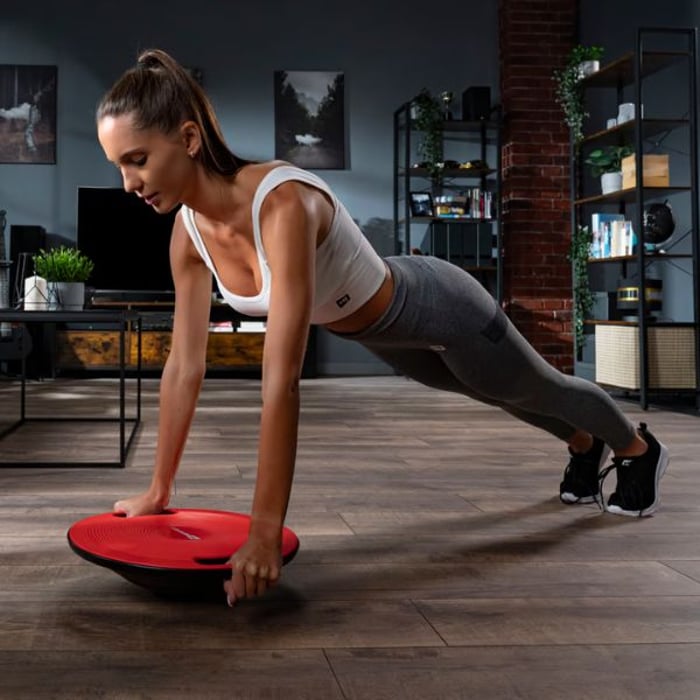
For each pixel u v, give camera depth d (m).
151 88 1.23
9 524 1.96
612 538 1.89
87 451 3.12
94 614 1.35
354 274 1.43
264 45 7.58
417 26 7.67
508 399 1.78
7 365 6.92
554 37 7.35
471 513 2.13
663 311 5.68
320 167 7.64
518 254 7.28
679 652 1.22
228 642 1.24
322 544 1.81
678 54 4.99
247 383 6.54
